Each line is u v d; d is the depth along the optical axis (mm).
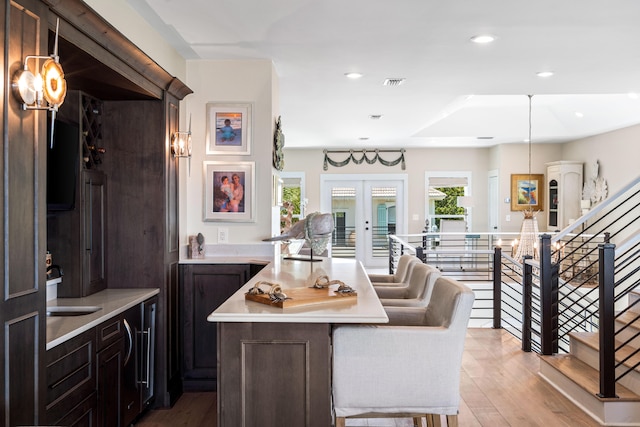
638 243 3816
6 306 1869
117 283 3818
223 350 2359
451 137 9781
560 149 10844
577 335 4312
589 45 3986
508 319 8531
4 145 1869
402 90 5617
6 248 1871
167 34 3723
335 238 11789
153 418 3617
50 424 2240
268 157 4418
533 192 10852
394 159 11656
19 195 1957
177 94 4039
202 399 4012
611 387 3361
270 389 2359
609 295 3373
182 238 4281
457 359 2459
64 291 3361
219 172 4426
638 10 3273
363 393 2443
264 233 4422
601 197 9172
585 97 7617
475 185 11586
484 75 4953
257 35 3746
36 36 2074
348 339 2436
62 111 3293
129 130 3801
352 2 3135
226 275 4195
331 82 5242
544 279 4418
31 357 2020
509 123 9398
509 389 4031
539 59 4395
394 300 3268
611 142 8969
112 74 3033
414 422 3238
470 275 9633
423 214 11641
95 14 2543
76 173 3186
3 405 1846
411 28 3598
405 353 2441
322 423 2350
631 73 4867
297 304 2463
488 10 3271
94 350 2703
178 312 4156
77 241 3344
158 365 3795
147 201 3809
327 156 11711
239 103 4410
